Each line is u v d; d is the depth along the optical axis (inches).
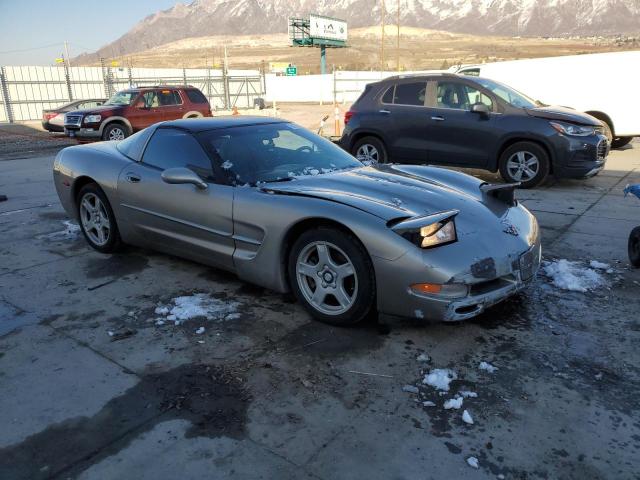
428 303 117.9
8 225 236.5
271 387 108.3
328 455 88.8
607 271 168.9
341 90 1620.3
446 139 319.0
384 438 92.9
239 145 161.9
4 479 84.3
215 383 109.9
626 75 437.1
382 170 165.8
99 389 108.3
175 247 165.8
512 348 122.5
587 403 102.2
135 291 158.1
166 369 115.4
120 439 93.4
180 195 157.8
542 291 154.1
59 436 94.3
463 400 103.3
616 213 245.4
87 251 197.8
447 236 120.3
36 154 539.8
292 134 178.1
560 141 287.9
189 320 138.2
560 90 470.0
